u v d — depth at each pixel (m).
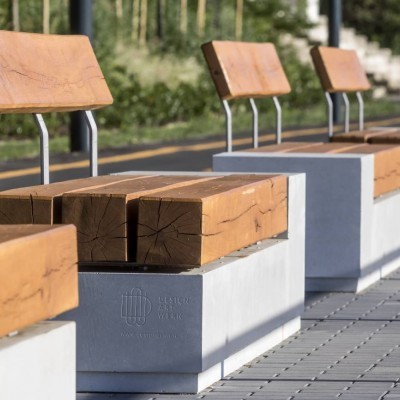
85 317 7.07
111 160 22.42
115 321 7.06
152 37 42.84
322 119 36.47
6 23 32.50
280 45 49.28
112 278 7.04
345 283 10.51
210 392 7.13
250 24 48.88
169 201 6.95
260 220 7.97
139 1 43.34
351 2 68.69
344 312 9.62
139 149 24.92
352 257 10.44
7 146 24.47
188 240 6.95
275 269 8.27
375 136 12.66
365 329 8.98
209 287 7.10
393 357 8.05
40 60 8.02
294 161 10.42
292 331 8.79
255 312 7.89
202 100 34.34
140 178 8.26
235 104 36.97
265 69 12.57
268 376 7.52
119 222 7.00
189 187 7.59
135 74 33.66
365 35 67.94
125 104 30.73
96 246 7.03
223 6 48.50
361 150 11.17
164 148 25.17
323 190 10.42
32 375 5.31
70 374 5.65
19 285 5.17
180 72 37.34
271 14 51.88
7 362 5.12
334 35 34.97
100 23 36.91
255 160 10.45
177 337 7.04
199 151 24.52
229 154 10.60
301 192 8.87
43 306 5.37
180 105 33.44
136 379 7.12
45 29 32.69
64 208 7.04
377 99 49.06
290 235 8.63
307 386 7.26
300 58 49.62
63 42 8.45
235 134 29.88
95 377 7.13
